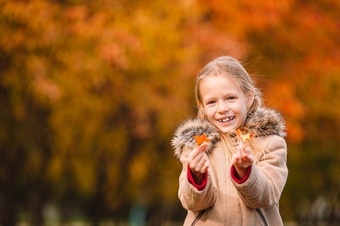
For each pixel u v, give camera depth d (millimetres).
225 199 3740
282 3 11578
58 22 10820
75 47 10953
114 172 17844
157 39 11375
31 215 19625
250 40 12234
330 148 17828
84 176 18516
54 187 20812
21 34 10812
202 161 3479
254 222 3695
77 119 14312
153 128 13695
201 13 11664
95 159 17219
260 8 11555
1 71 11594
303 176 20891
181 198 3713
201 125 3852
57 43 10977
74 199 25984
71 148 16203
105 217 26016
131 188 20109
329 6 12531
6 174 16188
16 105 12852
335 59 12547
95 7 11219
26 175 17625
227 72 3807
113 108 13305
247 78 3869
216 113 3818
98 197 19641
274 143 3814
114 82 11977
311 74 12602
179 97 12211
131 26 11070
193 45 11328
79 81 11820
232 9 11609
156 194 20641
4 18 10906
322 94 12883
